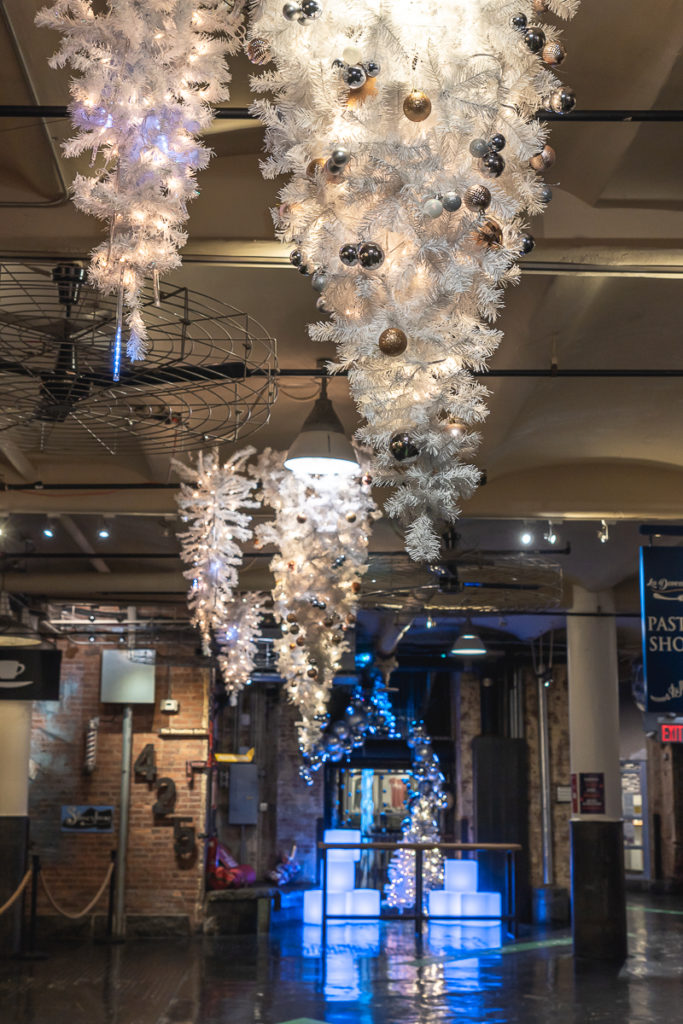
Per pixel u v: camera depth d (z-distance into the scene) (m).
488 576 9.89
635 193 5.94
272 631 14.81
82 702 16.41
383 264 3.12
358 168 2.96
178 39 3.18
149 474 10.53
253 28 3.14
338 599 8.60
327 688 10.59
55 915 15.66
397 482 3.38
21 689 13.67
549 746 20.44
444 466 3.30
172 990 11.28
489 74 2.95
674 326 7.72
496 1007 10.55
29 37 4.41
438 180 2.98
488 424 9.45
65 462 10.43
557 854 19.97
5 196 5.55
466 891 17.41
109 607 15.94
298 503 8.18
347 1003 10.67
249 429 9.70
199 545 8.18
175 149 3.25
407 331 3.11
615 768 14.64
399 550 10.62
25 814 13.92
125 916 15.77
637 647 20.36
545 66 3.42
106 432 8.22
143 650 16.22
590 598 15.19
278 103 3.22
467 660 20.70
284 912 18.58
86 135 3.25
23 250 5.60
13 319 5.00
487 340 3.21
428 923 18.14
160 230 3.45
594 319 7.58
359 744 20.12
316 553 8.26
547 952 14.72
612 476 11.23
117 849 15.91
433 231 3.01
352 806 22.06
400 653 21.06
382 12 2.91
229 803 19.64
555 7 3.27
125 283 3.52
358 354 3.21
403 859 19.36
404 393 3.23
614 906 14.13
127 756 16.12
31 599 14.31
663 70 5.01
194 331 7.18
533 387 8.71
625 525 12.73
